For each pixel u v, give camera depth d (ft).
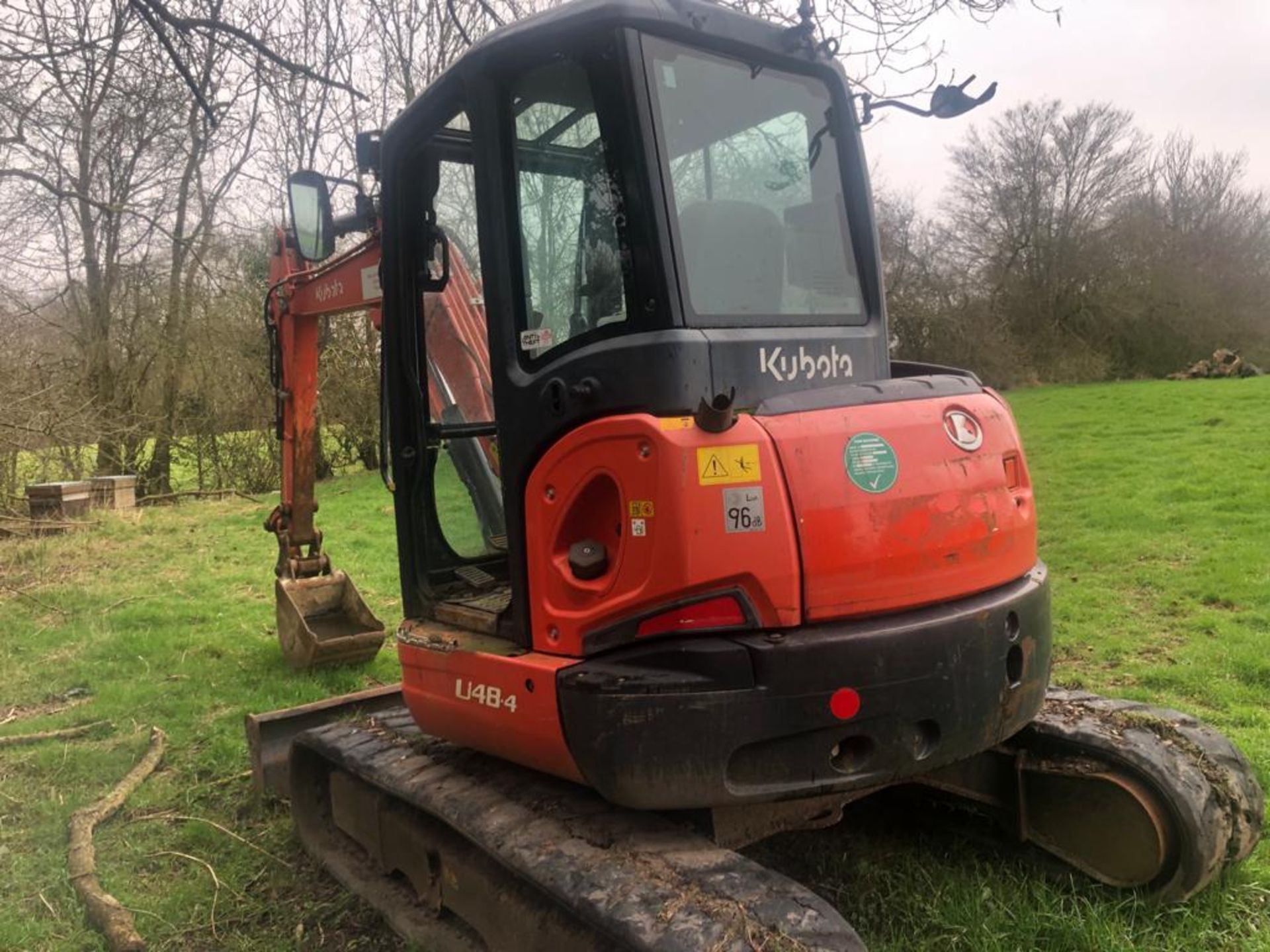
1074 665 19.11
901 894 10.55
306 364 19.79
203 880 12.55
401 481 11.50
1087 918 9.78
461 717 9.70
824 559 8.02
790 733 7.82
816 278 9.48
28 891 12.38
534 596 8.96
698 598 7.80
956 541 8.63
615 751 7.93
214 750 16.90
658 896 7.42
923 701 8.15
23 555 35.55
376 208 14.05
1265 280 115.44
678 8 8.46
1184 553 27.27
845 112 9.91
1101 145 114.21
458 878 10.06
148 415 56.65
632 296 8.23
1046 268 116.06
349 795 12.32
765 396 8.50
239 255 56.13
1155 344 113.50
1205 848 9.52
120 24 17.92
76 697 20.36
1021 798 10.77
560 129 8.87
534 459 8.96
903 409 8.78
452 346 12.55
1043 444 53.21
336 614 22.15
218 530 43.01
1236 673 17.88
